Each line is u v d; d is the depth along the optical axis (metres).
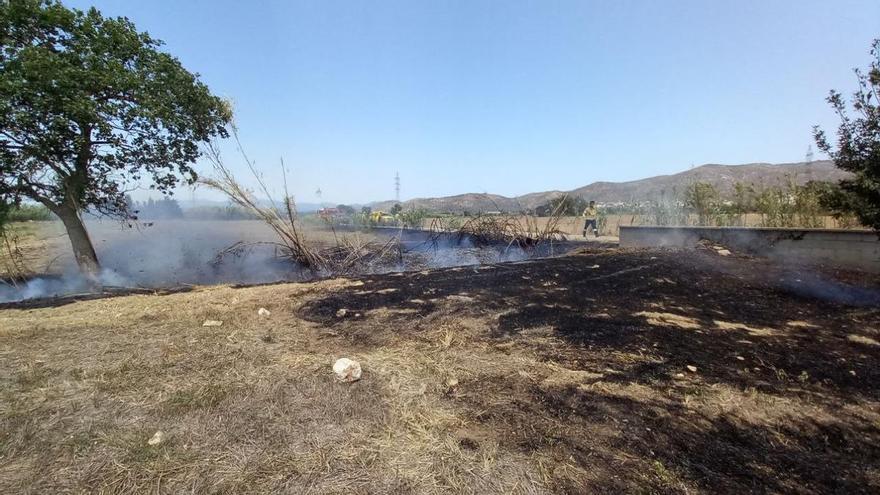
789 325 4.08
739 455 2.04
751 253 8.23
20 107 5.34
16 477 1.83
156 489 1.75
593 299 5.01
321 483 1.78
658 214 11.55
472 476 1.82
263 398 2.50
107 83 5.93
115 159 6.71
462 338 3.63
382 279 6.55
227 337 3.67
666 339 3.61
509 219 12.31
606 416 2.33
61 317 4.37
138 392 2.59
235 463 1.91
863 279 6.05
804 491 1.80
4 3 5.43
